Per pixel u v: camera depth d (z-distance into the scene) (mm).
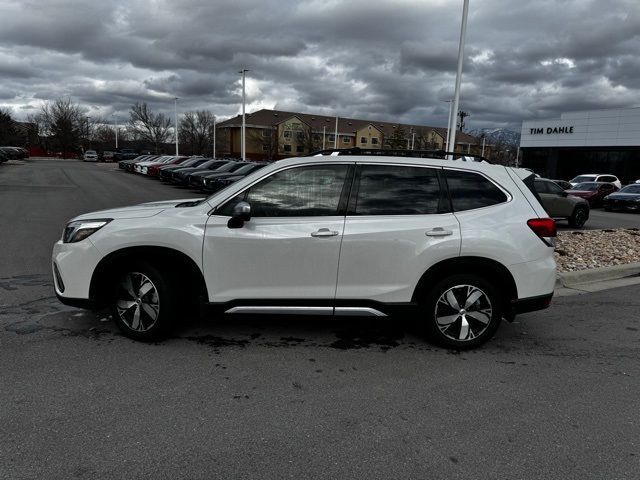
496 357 4262
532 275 4238
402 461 2719
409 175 4254
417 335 4711
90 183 25656
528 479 2590
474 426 3113
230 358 4055
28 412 3105
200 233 4102
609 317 5512
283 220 4105
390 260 4102
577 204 14797
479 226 4164
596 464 2736
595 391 3662
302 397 3432
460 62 14656
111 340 4348
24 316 4906
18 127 98500
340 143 91875
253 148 88000
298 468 2631
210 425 3031
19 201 15758
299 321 5020
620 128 39062
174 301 4254
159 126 95062
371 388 3602
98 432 2910
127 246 4133
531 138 45562
